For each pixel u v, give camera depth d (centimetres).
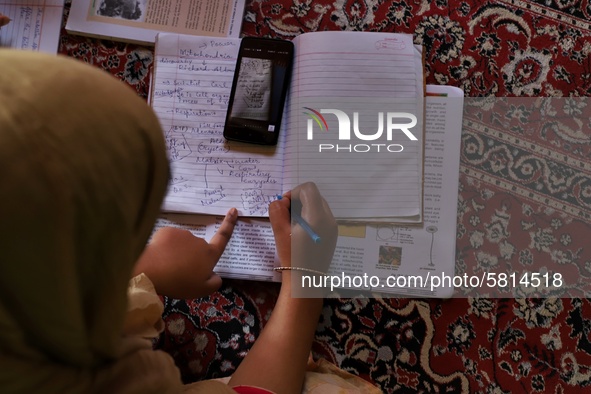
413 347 77
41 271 26
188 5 84
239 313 78
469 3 84
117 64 84
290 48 80
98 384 34
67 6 84
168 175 31
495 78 82
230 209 79
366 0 84
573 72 82
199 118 81
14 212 23
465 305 77
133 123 27
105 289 29
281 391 68
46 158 23
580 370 76
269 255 78
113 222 27
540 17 83
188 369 77
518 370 76
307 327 73
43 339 29
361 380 74
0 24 79
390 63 80
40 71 24
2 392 30
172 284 73
